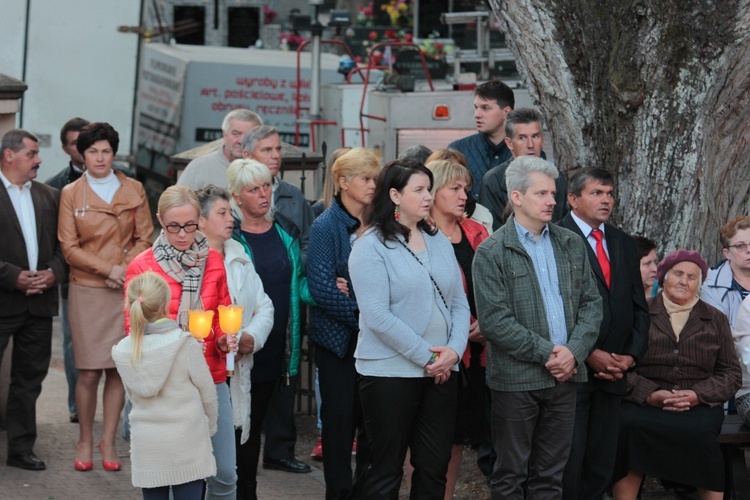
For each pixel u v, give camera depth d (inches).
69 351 665.6
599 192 498.3
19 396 577.6
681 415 513.7
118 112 1095.0
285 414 585.9
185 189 457.1
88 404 577.9
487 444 557.0
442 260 461.4
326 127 1009.5
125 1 1083.9
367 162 504.4
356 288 452.1
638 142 555.8
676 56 542.6
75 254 574.6
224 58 1264.8
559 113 576.7
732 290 566.3
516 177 466.3
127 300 425.1
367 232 457.4
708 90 542.6
